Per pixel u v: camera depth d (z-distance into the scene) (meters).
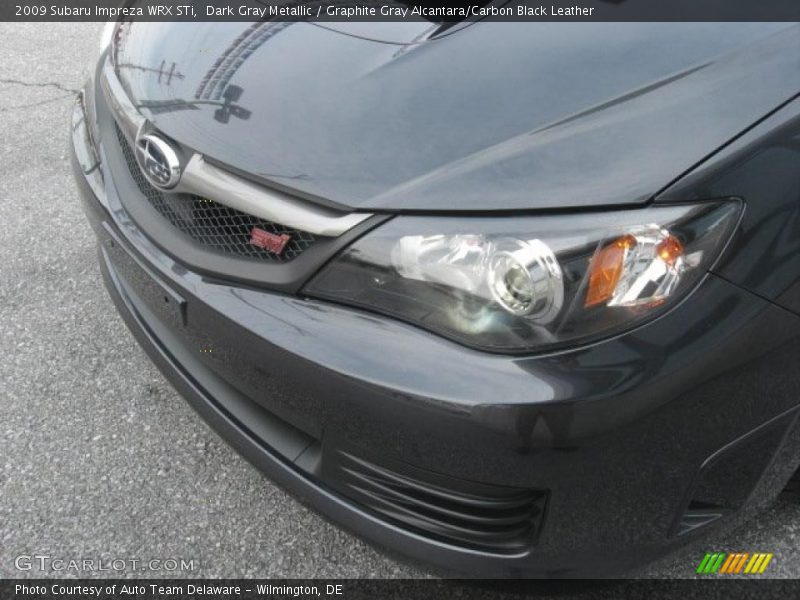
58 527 2.01
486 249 1.41
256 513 2.06
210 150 1.71
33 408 2.33
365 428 1.50
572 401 1.35
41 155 3.50
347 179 1.55
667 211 1.39
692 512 1.64
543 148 1.50
